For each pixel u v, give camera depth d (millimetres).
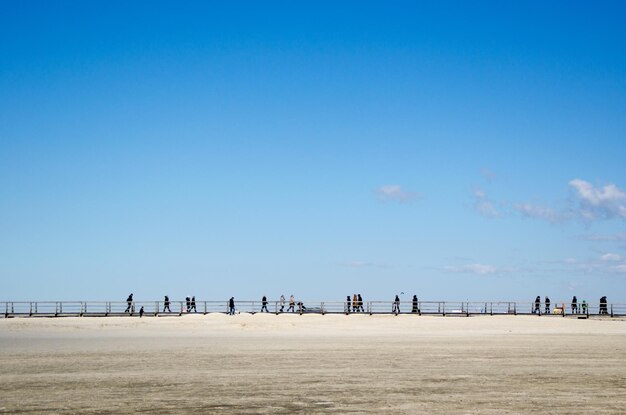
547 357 27812
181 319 56375
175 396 17844
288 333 45594
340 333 45562
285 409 15938
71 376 22031
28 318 57531
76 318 57594
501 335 43188
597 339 39219
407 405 16375
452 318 59719
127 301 61906
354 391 18531
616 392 18297
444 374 22141
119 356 28672
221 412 15609
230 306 63938
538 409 15812
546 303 66688
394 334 44250
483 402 16766
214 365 25031
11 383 20469
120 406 16422
